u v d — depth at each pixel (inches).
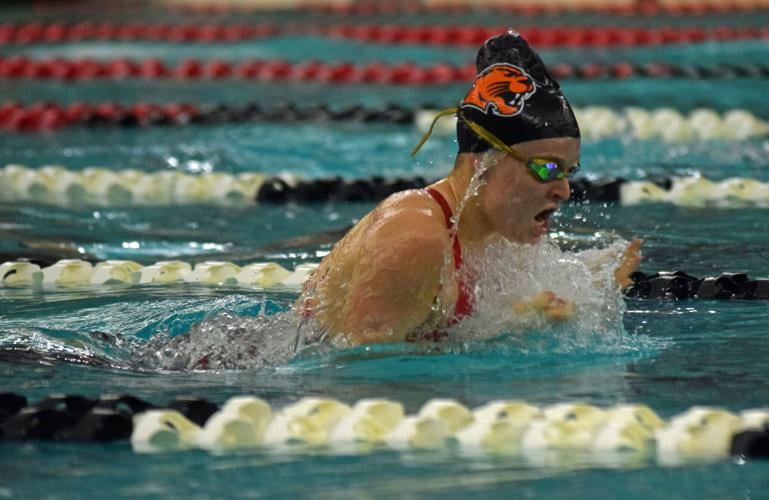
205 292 608.4
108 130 1162.0
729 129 1101.7
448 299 442.9
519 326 459.5
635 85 1339.8
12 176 922.7
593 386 419.5
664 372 438.6
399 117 1176.2
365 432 373.1
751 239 698.2
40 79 1504.7
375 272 438.3
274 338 481.1
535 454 352.8
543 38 1702.8
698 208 800.9
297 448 361.4
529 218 447.5
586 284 481.7
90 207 861.8
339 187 882.8
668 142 1067.9
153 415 380.5
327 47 1732.3
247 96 1353.3
